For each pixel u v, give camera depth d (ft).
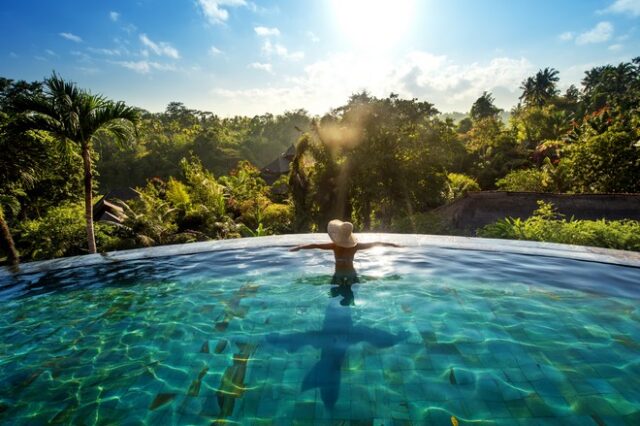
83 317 15.44
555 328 12.91
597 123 77.15
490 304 15.10
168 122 406.62
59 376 11.22
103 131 35.55
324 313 14.96
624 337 12.10
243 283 18.75
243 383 10.55
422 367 10.96
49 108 31.78
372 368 11.00
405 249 23.21
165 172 251.60
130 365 11.75
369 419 8.91
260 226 62.90
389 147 58.18
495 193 46.11
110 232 56.39
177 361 11.89
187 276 20.03
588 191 62.80
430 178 58.80
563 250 21.29
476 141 139.23
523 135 145.07
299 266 21.09
